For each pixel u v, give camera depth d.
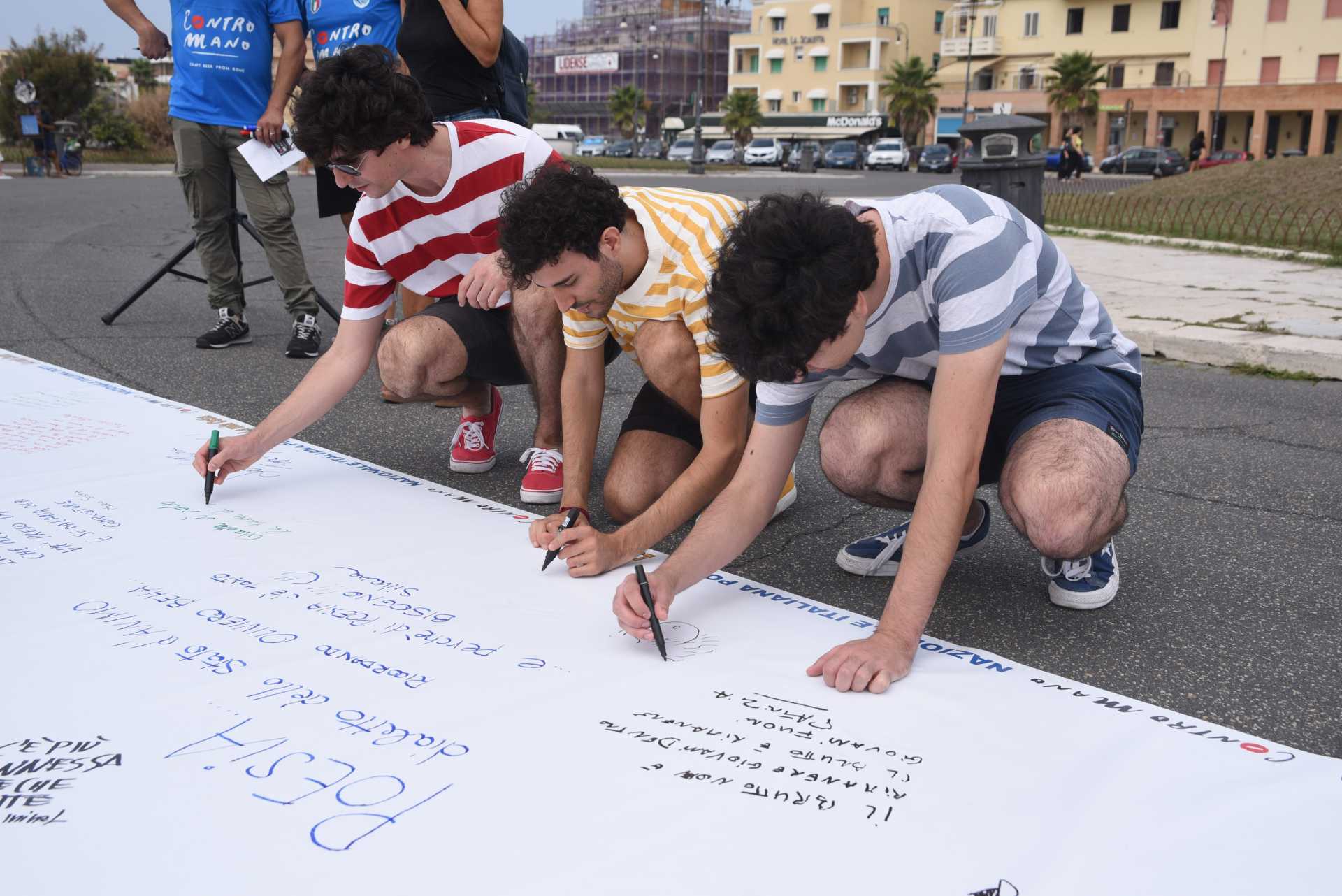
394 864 1.18
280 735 1.45
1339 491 2.97
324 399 2.57
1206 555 2.45
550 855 1.21
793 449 1.91
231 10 4.21
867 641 1.66
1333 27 38.78
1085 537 1.85
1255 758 1.44
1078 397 1.92
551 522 2.14
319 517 2.38
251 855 1.19
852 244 1.45
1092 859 1.21
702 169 28.48
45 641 1.71
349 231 2.54
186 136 4.32
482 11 3.44
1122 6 44.47
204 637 1.75
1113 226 11.14
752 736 1.48
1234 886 1.17
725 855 1.21
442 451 3.17
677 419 2.42
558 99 92.88
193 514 2.37
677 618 1.90
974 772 1.40
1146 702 1.68
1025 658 1.90
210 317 5.36
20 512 2.34
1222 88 41.50
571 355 2.27
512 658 1.71
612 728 1.49
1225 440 3.54
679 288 2.16
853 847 1.23
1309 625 2.06
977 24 49.78
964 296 1.63
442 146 2.45
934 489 1.67
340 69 2.26
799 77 60.03
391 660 1.69
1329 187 12.24
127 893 1.13
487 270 2.47
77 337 4.69
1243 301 6.34
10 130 24.84
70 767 1.36
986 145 7.24
